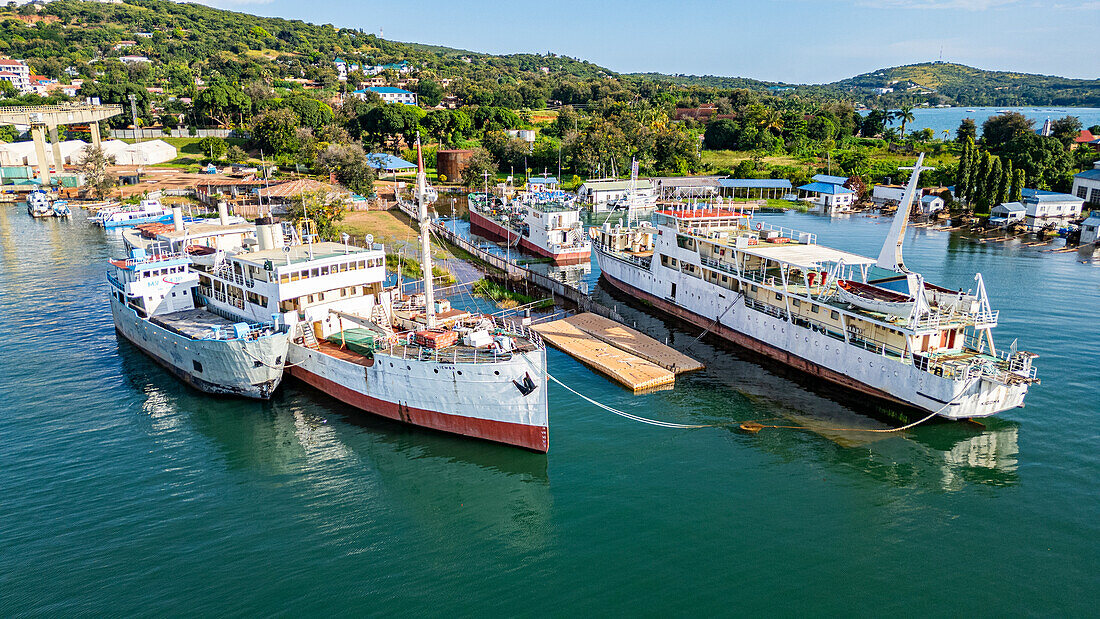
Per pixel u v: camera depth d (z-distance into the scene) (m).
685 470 40.38
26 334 63.25
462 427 42.91
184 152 192.88
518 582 30.36
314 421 45.88
